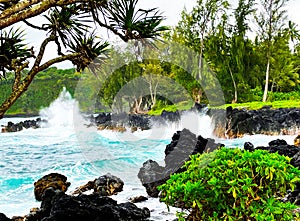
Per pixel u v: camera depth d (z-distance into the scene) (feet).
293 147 33.30
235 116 75.31
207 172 12.91
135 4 9.01
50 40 10.09
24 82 9.55
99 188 32.55
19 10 7.79
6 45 10.63
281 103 90.48
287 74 133.08
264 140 70.64
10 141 87.40
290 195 23.22
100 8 9.09
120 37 9.06
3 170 52.39
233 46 117.70
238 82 114.62
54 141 84.64
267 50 131.34
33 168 53.47
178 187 12.78
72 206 20.67
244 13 124.36
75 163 52.08
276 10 130.31
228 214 12.57
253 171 12.79
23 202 34.60
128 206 24.53
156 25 9.11
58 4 8.27
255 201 12.72
